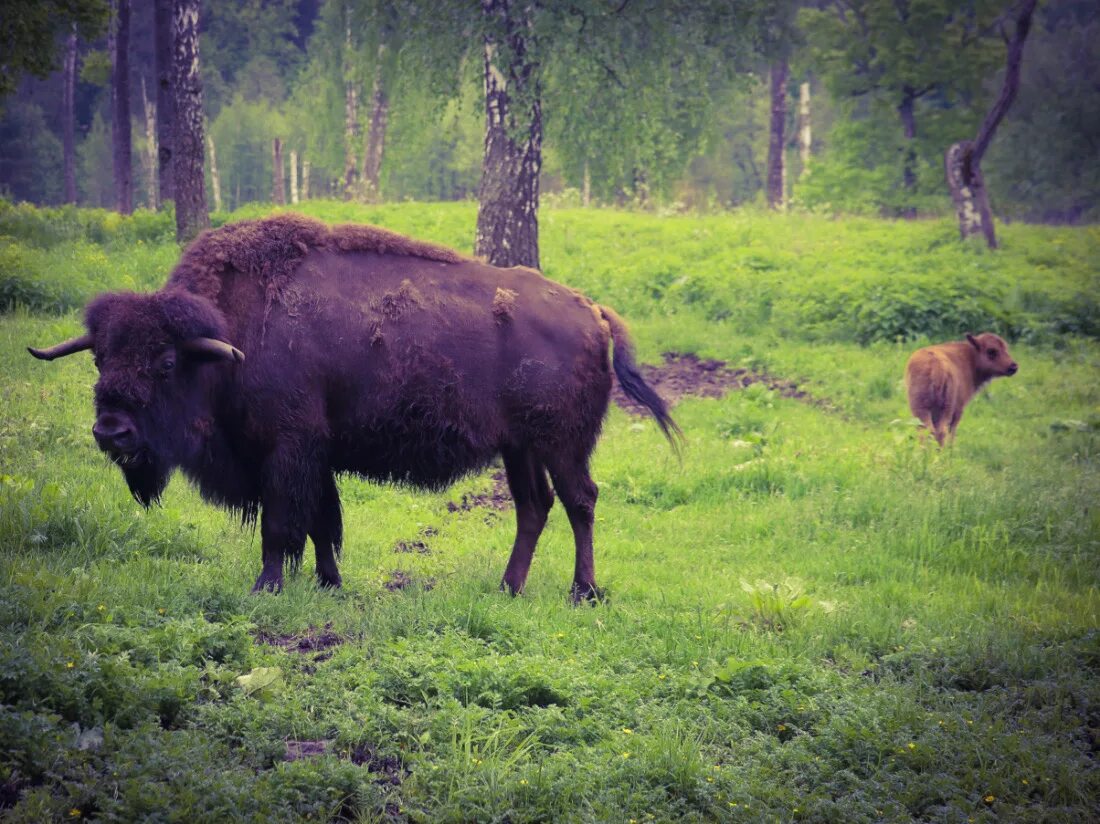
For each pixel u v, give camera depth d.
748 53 35.78
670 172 38.81
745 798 8.69
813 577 15.61
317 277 13.55
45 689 8.73
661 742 9.34
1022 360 33.50
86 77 67.31
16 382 21.77
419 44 33.62
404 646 10.93
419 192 125.75
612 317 14.87
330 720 9.36
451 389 13.62
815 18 72.44
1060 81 97.25
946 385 24.48
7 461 17.36
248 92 135.38
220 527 16.25
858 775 9.52
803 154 92.44
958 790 9.02
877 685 11.30
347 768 8.44
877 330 34.69
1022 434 25.78
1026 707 11.00
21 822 7.20
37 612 10.59
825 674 11.24
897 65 68.94
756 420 25.11
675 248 45.72
